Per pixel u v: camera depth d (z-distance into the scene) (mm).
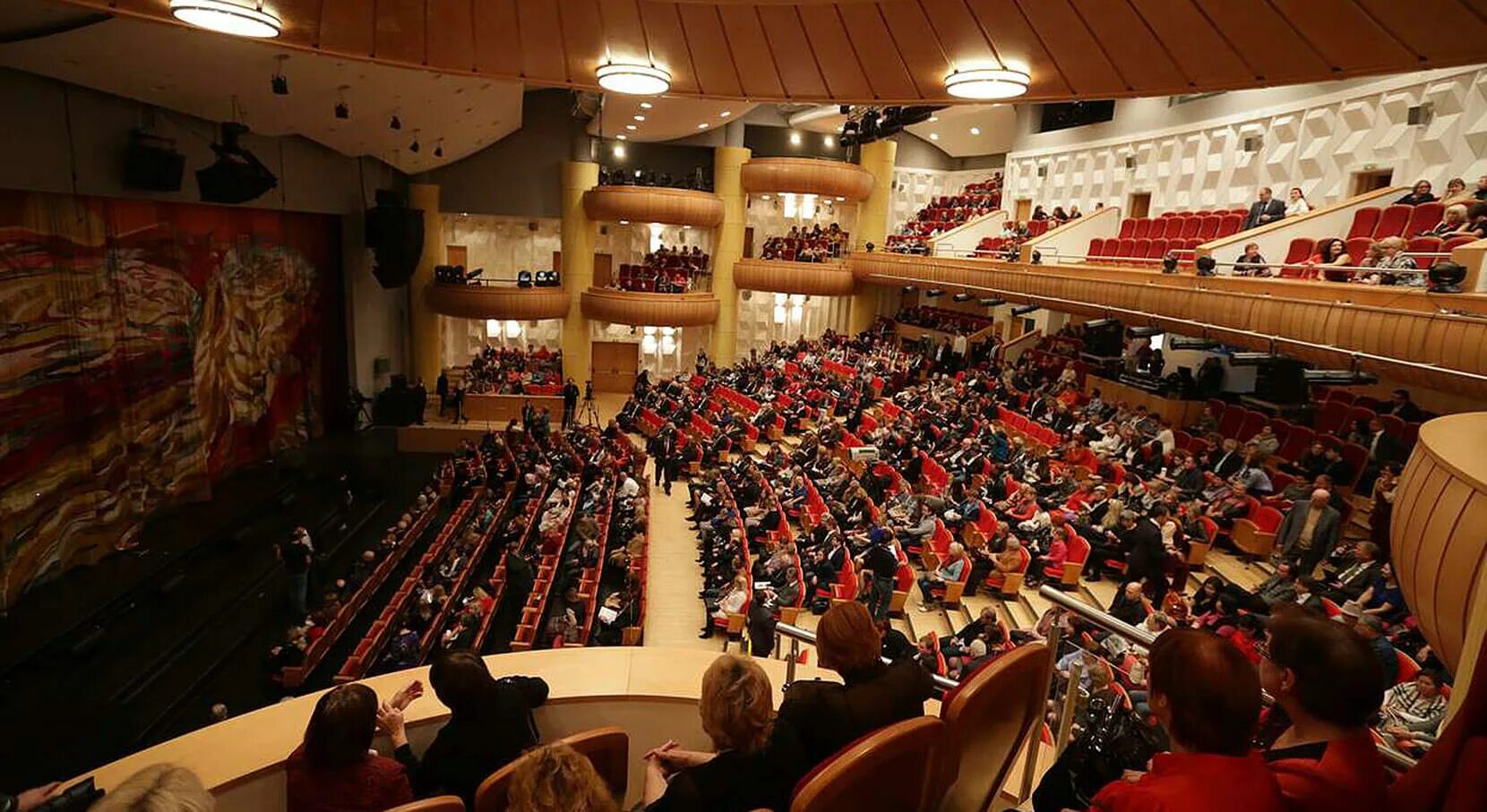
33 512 12047
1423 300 8867
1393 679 6566
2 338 11344
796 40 3723
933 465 15125
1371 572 8375
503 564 14133
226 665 11547
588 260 27734
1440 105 12562
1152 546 9703
